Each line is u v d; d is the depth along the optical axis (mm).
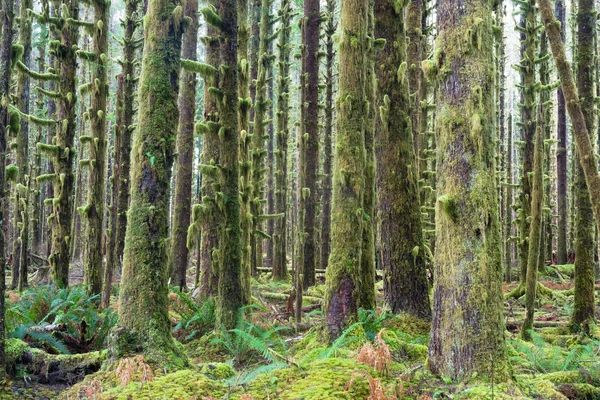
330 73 16984
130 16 11820
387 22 7816
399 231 7508
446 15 4438
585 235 7730
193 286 12625
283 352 5957
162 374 4516
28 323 6031
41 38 13289
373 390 3691
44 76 8812
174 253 11344
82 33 20625
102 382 4371
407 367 4789
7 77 4668
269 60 13758
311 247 13711
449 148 4301
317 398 3689
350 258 6039
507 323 9000
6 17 4652
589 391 4418
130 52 12070
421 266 7441
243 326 6109
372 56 7156
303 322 8203
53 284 8539
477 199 4164
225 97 6867
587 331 7461
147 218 4996
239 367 5547
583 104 8172
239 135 7719
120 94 8828
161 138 5109
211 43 9648
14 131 5184
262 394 4023
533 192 6500
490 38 4383
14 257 12141
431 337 4426
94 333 6156
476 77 4266
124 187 12703
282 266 15828
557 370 5352
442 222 4332
